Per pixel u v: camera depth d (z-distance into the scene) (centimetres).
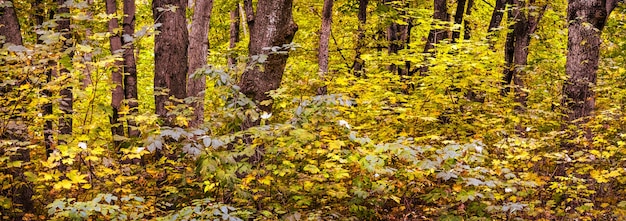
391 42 1274
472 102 802
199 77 505
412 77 821
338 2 1384
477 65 793
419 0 1375
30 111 507
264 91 618
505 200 575
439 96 760
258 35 628
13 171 491
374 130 700
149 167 560
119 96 788
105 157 518
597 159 671
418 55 873
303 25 1431
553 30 1466
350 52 1341
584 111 845
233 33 1667
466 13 1529
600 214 631
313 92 683
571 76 863
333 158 482
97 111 507
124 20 799
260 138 485
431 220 538
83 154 482
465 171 492
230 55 598
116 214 443
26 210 511
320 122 491
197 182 545
